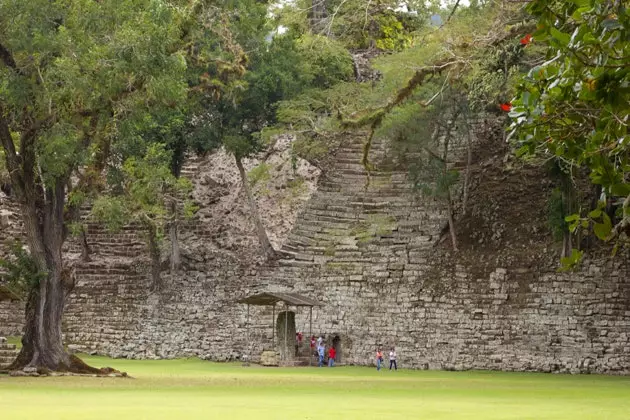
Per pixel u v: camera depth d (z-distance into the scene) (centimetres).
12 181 3112
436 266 4647
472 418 1622
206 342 4756
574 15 736
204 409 1823
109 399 2127
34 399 2097
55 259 3200
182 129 4972
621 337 4153
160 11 2914
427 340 4488
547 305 4328
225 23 4125
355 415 1678
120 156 4394
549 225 4462
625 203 782
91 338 4925
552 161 4031
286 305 4634
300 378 3319
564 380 3531
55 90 2822
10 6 2766
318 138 4972
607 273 4259
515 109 844
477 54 3184
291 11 4978
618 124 769
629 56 722
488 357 4350
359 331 4631
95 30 2866
